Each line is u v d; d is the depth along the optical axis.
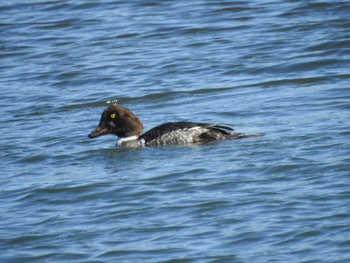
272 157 29.03
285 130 32.41
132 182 28.06
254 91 39.38
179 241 23.52
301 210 24.52
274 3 55.22
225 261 22.22
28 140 34.44
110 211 25.86
